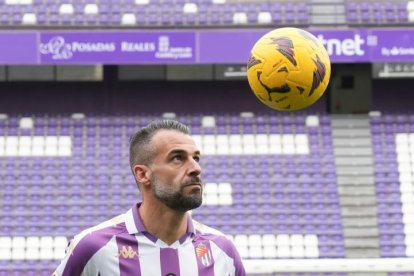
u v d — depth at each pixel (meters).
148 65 27.81
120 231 5.23
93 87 27.59
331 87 27.19
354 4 27.27
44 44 25.52
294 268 20.27
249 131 26.91
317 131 26.91
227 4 27.48
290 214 24.59
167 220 5.15
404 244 23.89
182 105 27.61
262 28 26.48
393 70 28.09
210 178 25.47
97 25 26.30
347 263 20.25
